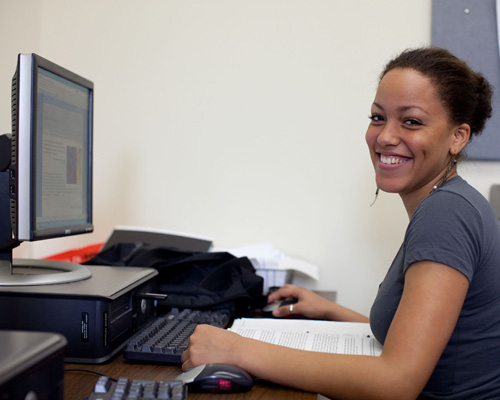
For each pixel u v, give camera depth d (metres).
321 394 0.84
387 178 1.05
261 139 1.87
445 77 1.00
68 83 1.19
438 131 1.01
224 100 1.88
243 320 1.22
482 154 1.71
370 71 1.81
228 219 1.89
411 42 1.79
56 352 0.59
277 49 1.85
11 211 1.03
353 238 1.83
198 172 1.91
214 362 0.87
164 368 0.93
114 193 1.95
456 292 0.86
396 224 1.80
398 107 1.01
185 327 1.10
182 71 1.90
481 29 1.73
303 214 1.85
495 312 0.95
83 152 1.29
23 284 0.98
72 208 1.23
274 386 0.87
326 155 1.83
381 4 1.79
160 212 1.93
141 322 1.13
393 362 0.82
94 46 1.94
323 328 1.18
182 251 1.52
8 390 0.50
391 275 1.05
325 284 1.84
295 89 1.84
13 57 1.77
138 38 1.92
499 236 0.96
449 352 0.95
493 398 0.94
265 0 1.85
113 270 1.22
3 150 1.07
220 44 1.88
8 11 1.76
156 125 1.92
